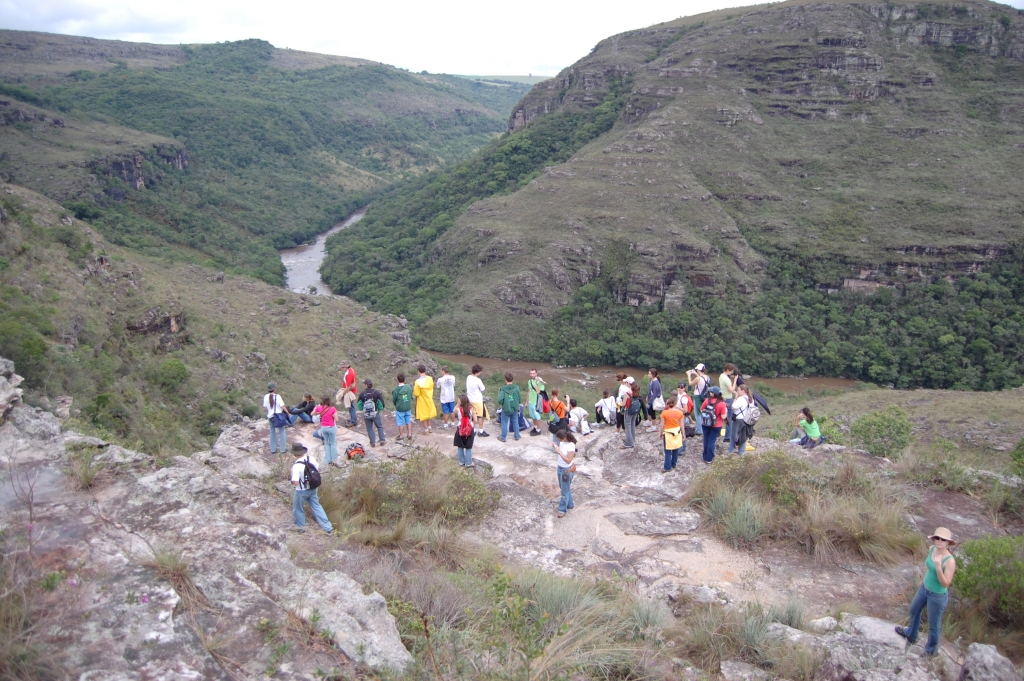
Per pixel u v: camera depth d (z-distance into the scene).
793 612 9.23
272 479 13.14
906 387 76.56
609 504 13.73
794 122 112.06
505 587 7.69
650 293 89.69
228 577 7.35
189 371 39.53
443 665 6.89
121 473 9.60
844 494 12.69
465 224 112.88
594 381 79.00
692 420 17.34
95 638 5.93
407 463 13.35
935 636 8.13
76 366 27.84
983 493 13.62
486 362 86.38
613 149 112.88
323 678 6.21
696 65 121.62
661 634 8.78
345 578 7.96
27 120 124.62
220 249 125.44
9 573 6.34
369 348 57.91
